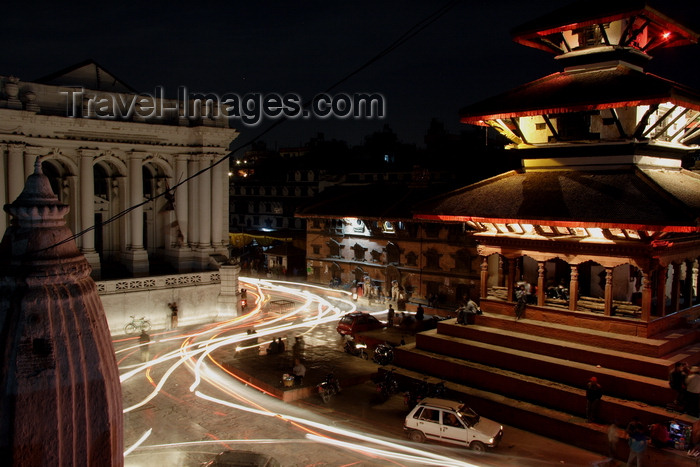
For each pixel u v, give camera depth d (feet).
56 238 17.80
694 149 101.91
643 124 86.53
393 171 273.95
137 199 150.20
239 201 337.11
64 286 17.21
